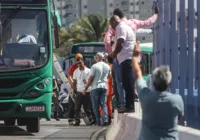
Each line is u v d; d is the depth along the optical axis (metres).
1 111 23.06
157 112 10.12
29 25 23.72
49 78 23.52
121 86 18.78
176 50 16.05
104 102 27.45
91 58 45.12
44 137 22.72
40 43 23.64
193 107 14.80
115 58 18.84
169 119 10.12
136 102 23.02
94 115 29.61
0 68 23.11
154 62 19.20
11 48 23.45
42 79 23.39
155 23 19.17
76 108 29.42
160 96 10.16
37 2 23.81
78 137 22.33
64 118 37.97
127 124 17.86
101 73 27.17
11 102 23.05
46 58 23.56
